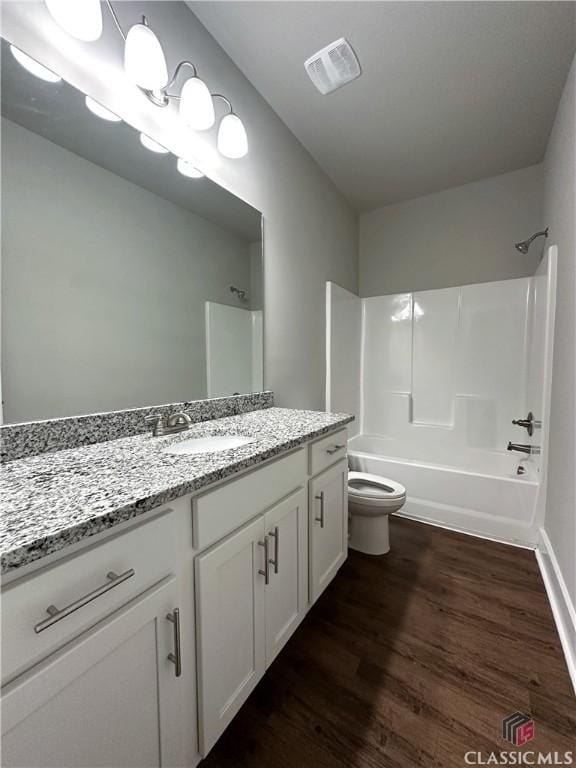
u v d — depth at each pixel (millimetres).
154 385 1264
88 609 525
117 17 1078
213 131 1466
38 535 456
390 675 1062
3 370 854
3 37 843
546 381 1736
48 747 476
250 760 831
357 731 896
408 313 2783
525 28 1369
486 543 1858
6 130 855
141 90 1158
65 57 960
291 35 1415
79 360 1024
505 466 2357
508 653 1144
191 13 1333
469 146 2164
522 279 2338
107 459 854
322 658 1127
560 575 1355
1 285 849
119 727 576
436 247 2775
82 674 515
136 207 1185
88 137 1032
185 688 723
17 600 442
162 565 660
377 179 2549
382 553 1751
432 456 2660
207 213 1468
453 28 1373
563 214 1598
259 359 1800
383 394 2895
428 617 1313
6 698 427
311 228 2279
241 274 1668
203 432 1216
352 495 1736
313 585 1274
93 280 1059
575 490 1222
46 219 938
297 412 1700
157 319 1272
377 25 1362
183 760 714
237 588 869
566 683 1031
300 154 2127
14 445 853
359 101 1783
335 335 2555
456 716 933
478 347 2504
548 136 2047
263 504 972
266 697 990
